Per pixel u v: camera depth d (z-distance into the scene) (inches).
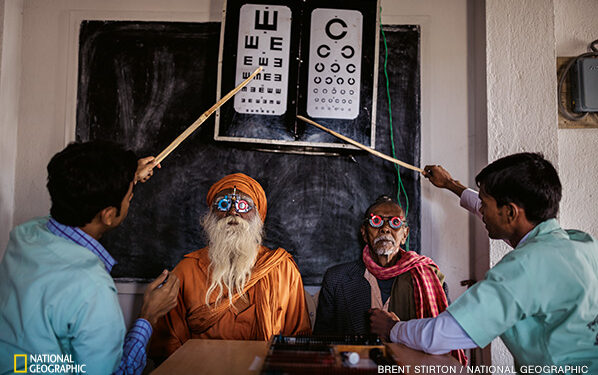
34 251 47.2
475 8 92.8
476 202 76.3
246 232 78.3
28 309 44.2
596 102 88.4
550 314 47.7
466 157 91.8
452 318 49.0
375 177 91.7
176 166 91.5
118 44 92.3
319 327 82.3
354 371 44.3
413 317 78.9
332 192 91.6
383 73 92.8
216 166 91.6
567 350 47.1
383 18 93.4
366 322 80.6
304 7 88.6
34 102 91.6
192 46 92.7
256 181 88.7
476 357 86.6
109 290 47.9
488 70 86.5
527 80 85.5
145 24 92.6
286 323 79.1
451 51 93.1
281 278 79.7
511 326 49.3
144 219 90.7
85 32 92.1
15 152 90.8
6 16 87.7
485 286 48.6
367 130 88.9
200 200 91.3
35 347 44.0
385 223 81.8
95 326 45.4
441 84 92.7
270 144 90.1
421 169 90.7
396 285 81.0
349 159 91.9
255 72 86.4
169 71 92.4
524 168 51.3
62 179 47.8
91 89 91.7
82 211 48.7
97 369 45.6
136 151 91.2
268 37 88.1
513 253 49.9
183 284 78.7
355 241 90.8
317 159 92.0
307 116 88.7
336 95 88.7
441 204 91.6
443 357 52.1
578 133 92.0
